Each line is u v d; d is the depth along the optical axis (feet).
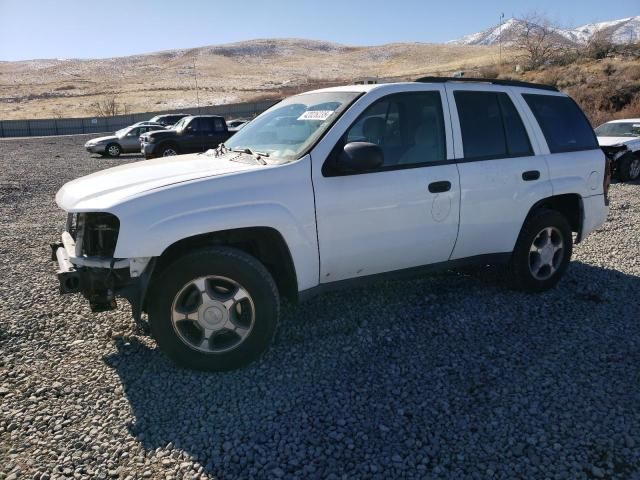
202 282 10.95
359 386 10.89
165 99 237.45
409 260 13.28
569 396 10.53
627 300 15.49
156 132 58.23
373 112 12.75
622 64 116.47
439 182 13.16
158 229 10.34
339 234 12.04
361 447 9.05
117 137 73.82
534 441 9.18
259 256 11.96
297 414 9.94
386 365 11.70
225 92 257.14
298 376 11.25
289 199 11.36
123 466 8.60
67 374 11.34
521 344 12.69
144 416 9.88
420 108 13.50
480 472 8.48
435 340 12.87
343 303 14.98
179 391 10.69
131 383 11.00
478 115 14.43
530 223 15.12
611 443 9.14
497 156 14.47
